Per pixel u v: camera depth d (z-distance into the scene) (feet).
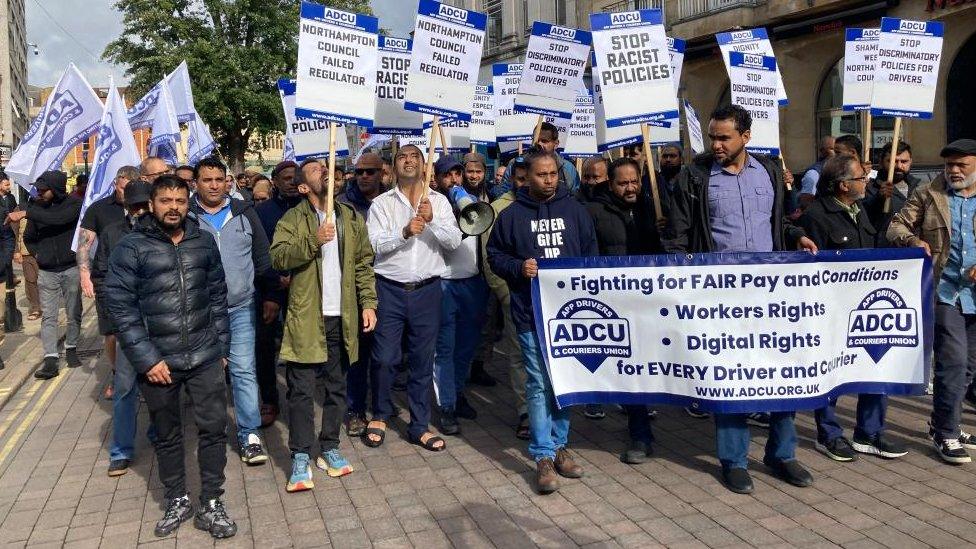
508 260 16.34
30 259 38.32
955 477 15.66
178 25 95.55
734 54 21.07
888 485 15.31
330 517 14.62
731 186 15.81
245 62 96.89
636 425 17.11
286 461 17.85
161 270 13.79
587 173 19.67
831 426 16.85
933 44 22.48
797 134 56.29
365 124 17.04
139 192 17.76
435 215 18.60
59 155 27.32
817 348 15.37
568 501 15.02
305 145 25.72
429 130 29.81
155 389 13.92
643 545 13.10
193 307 14.02
